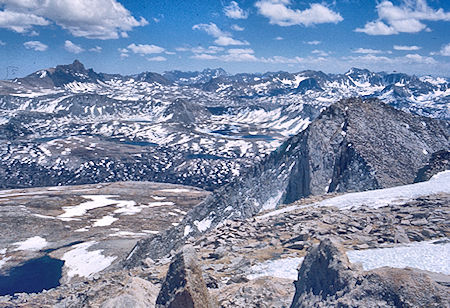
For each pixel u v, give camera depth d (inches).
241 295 832.9
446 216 1334.9
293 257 1152.2
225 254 1288.1
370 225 1368.1
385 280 562.3
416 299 520.7
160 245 2605.8
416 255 971.9
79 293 1341.0
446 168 2239.2
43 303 1609.3
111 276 1537.9
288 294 813.9
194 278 631.8
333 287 616.7
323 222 1498.5
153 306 689.6
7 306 1775.3
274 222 1641.2
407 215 1416.1
